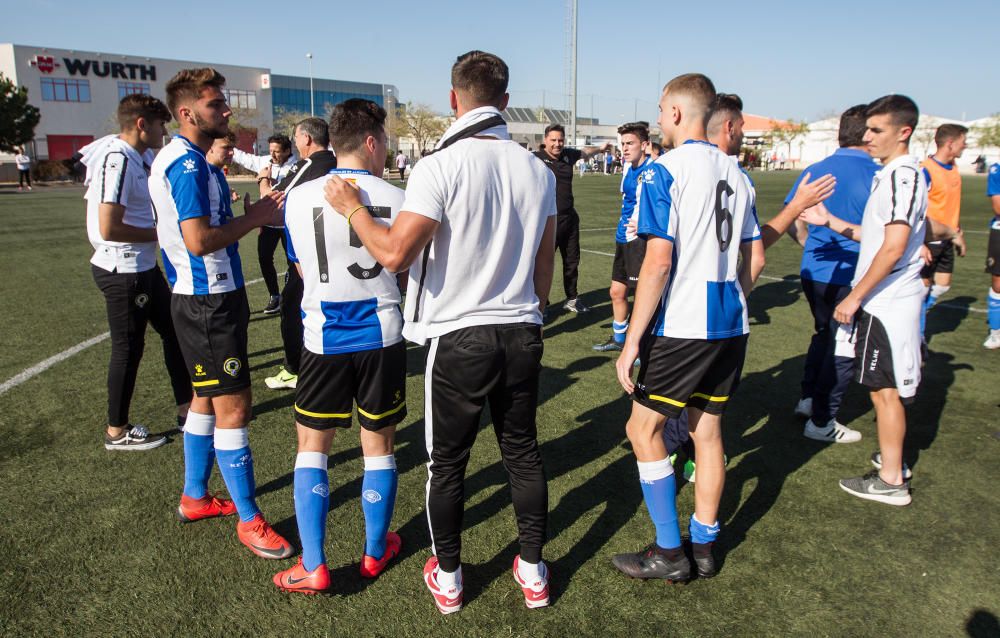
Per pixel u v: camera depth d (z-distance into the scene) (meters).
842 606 2.30
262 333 5.87
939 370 4.89
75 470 3.23
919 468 3.34
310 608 2.27
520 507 2.22
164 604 2.27
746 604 2.32
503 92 2.06
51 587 2.35
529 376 2.12
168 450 3.48
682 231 2.20
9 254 10.08
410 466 3.36
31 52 45.00
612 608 2.29
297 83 66.31
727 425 3.90
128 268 3.29
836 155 3.77
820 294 3.79
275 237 6.36
